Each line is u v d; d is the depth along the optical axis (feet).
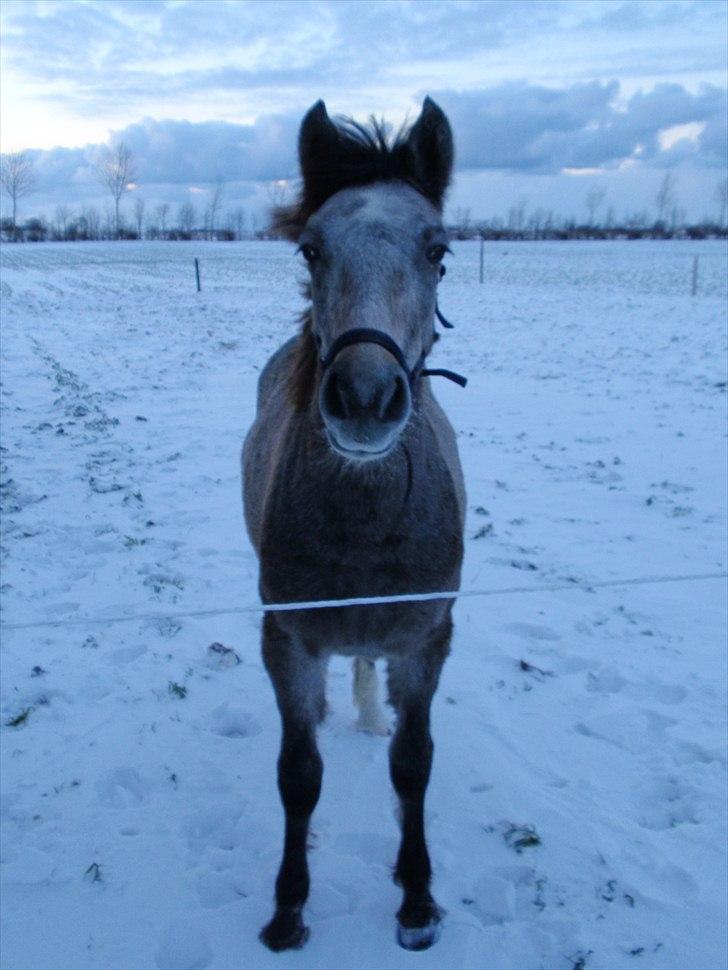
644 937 8.19
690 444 25.62
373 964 7.93
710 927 8.29
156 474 22.36
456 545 8.35
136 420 28.35
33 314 54.90
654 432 27.09
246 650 13.50
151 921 8.29
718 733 11.43
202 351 43.50
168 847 9.24
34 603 14.75
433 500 7.93
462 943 8.14
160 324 52.95
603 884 8.83
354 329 6.48
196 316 57.06
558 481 22.26
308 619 7.92
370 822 9.80
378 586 7.80
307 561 7.78
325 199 8.25
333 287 6.91
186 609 14.71
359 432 6.28
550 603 15.34
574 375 37.04
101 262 115.03
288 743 8.39
